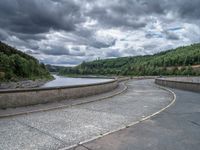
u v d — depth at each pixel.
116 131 6.07
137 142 5.15
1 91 8.08
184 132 6.02
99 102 11.64
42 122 6.88
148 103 11.55
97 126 6.57
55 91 10.66
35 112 8.30
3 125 6.39
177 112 8.97
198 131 6.12
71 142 5.11
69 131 5.99
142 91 18.97
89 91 13.74
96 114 8.36
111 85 18.53
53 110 8.94
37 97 9.59
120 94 16.14
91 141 5.20
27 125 6.47
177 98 13.91
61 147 4.77
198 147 4.85
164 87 23.69
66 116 7.84
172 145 4.96
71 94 11.84
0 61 72.81
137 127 6.52
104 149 4.68
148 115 8.32
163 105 10.91
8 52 98.31
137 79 48.28
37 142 5.05
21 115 7.73
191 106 10.59
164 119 7.63
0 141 5.06
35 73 98.75
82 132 5.92
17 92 8.70
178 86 21.92
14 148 4.65
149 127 6.52
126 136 5.61
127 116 8.09
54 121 7.06
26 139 5.24
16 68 81.38
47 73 124.62
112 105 10.71
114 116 8.06
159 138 5.46
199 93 17.22
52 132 5.86
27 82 73.69
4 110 8.03
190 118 7.80
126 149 4.69
